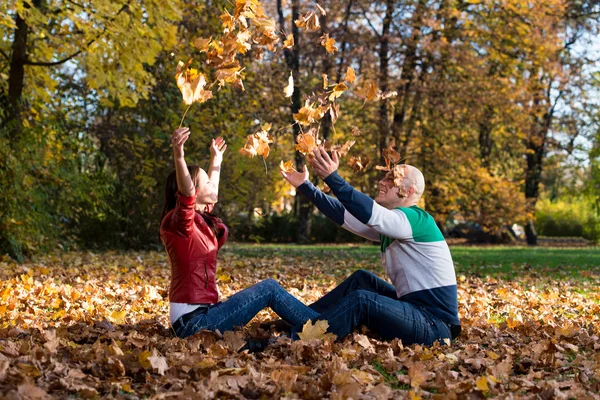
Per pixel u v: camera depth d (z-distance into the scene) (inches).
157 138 611.5
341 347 155.6
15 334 169.5
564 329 192.2
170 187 162.7
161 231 159.5
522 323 209.0
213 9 578.6
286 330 169.5
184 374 130.8
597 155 1171.9
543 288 350.3
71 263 445.1
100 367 133.1
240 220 793.6
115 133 633.0
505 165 1182.9
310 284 345.7
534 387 129.1
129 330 183.2
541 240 1461.6
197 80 144.9
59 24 541.3
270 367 136.7
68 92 645.9
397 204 166.4
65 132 559.5
